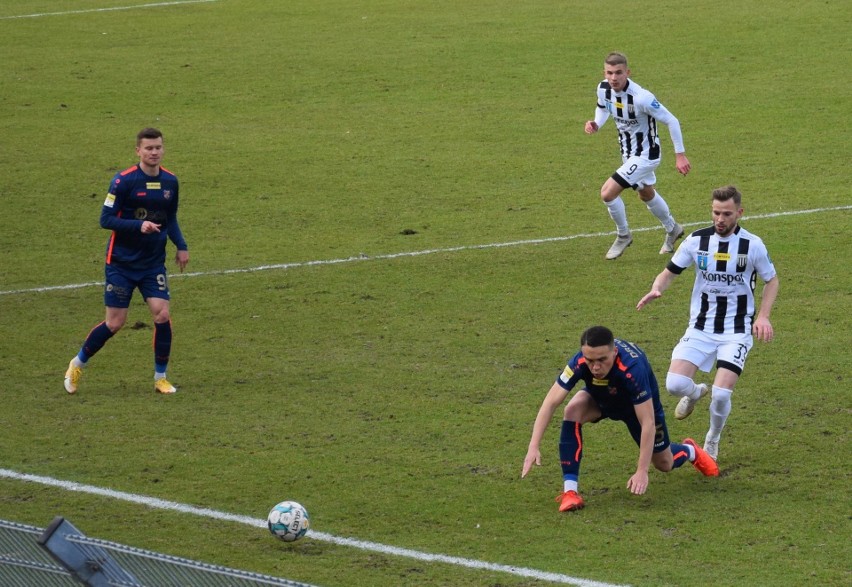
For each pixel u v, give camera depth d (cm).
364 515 1627
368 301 2614
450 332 2409
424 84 5006
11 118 4556
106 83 5138
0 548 1140
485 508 1644
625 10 6391
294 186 3638
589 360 1562
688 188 3534
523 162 3856
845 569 1442
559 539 1544
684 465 1788
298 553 1516
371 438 1897
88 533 1577
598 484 1722
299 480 1745
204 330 2453
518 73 5147
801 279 2678
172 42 5988
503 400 2052
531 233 3122
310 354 2302
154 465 1803
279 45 5856
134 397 2097
